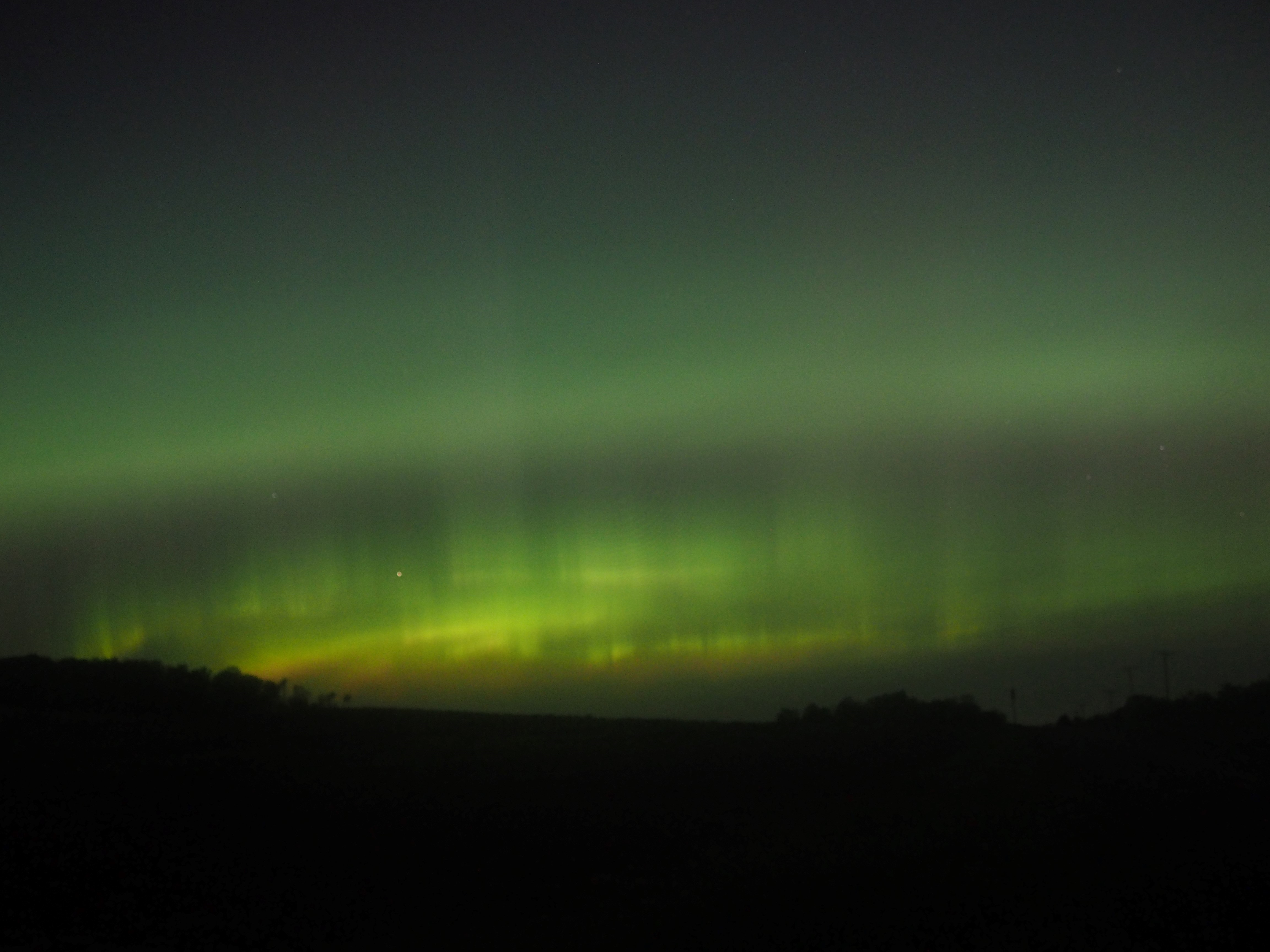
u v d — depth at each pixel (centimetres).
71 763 2355
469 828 1912
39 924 1250
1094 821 1745
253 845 1744
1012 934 1084
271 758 2556
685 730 3284
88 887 1433
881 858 1516
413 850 1748
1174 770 2391
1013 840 1602
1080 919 1132
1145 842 1556
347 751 2738
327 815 1991
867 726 3481
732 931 1159
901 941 1085
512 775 2455
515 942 1176
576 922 1262
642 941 1141
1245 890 1224
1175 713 4194
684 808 2103
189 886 1470
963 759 2669
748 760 2705
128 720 3016
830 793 2291
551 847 1778
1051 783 2166
